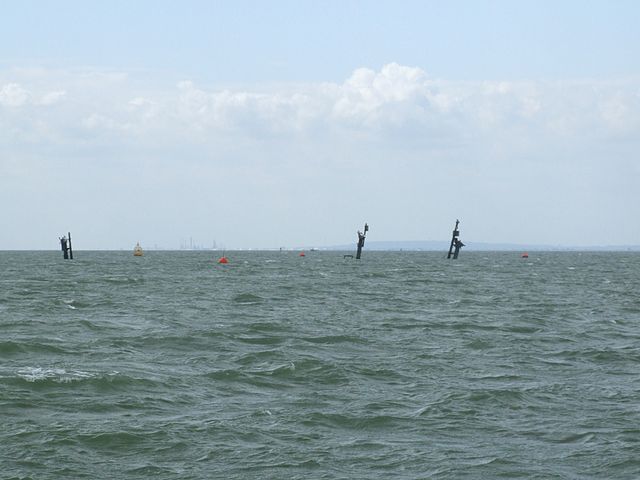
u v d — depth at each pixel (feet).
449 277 386.52
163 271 441.27
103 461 68.28
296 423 80.79
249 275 392.88
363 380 103.50
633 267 579.48
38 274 394.52
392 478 65.31
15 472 64.69
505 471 67.31
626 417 85.15
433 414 85.51
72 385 93.91
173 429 77.36
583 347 136.46
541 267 559.38
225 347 129.90
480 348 133.59
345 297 245.24
